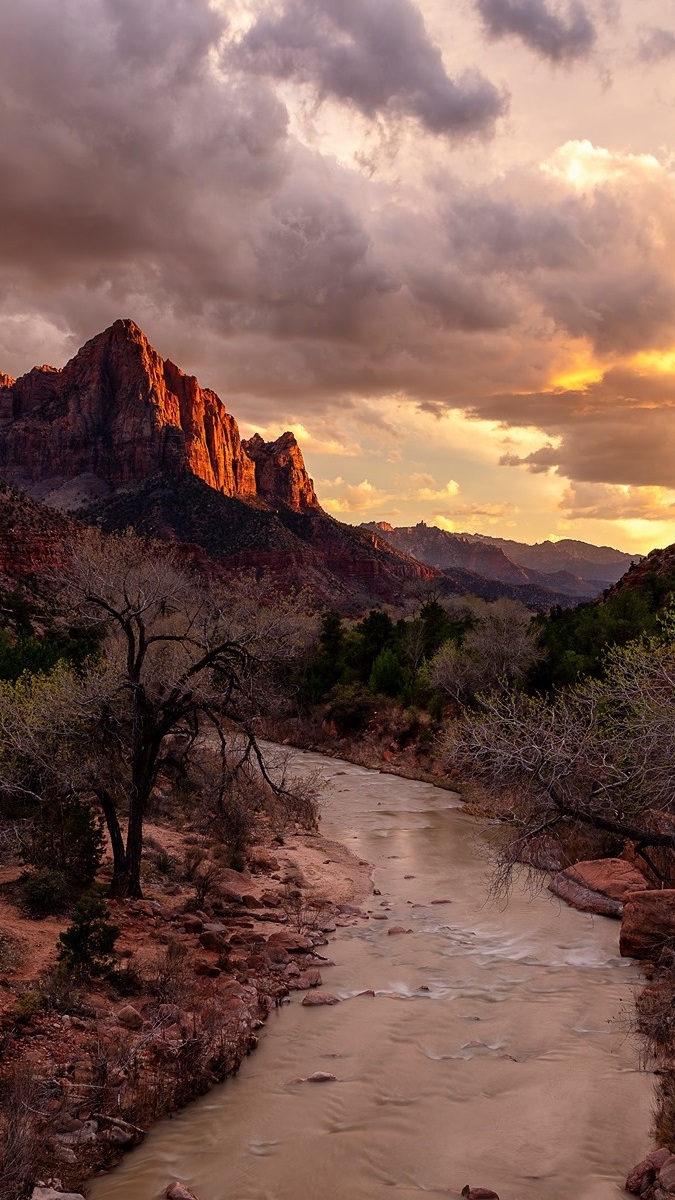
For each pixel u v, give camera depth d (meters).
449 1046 11.25
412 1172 8.13
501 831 15.53
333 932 16.81
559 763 10.34
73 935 11.88
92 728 16.39
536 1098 9.71
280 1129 8.95
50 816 16.59
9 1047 9.41
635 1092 9.83
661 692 10.53
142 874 18.23
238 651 17.45
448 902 19.20
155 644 22.06
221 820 23.02
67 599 17.44
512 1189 7.80
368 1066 10.59
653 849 18.73
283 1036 11.55
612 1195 7.62
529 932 16.80
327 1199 7.60
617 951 15.54
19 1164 7.27
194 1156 8.33
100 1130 8.50
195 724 18.09
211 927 15.52
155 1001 11.57
